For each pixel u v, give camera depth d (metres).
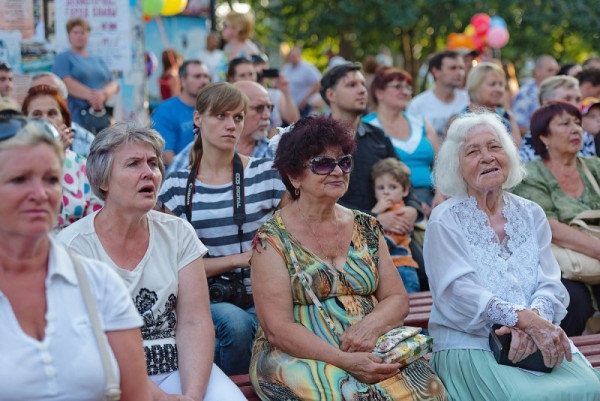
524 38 21.08
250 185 6.36
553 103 7.34
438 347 5.83
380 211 7.89
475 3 20.30
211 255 6.32
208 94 6.27
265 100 7.89
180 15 15.91
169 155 10.04
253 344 6.03
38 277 3.63
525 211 5.93
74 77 9.77
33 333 3.57
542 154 7.39
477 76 10.42
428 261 5.85
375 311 5.37
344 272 5.39
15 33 9.68
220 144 6.28
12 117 3.54
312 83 15.62
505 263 5.70
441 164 5.93
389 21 19.53
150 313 4.99
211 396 4.90
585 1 20.94
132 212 4.94
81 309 3.65
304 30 20.86
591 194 7.36
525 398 5.25
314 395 5.06
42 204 3.49
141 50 10.02
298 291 5.30
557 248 7.04
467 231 5.76
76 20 9.77
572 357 5.62
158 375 4.99
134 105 10.07
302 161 5.31
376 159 8.21
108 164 4.92
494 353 5.50
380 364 5.07
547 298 5.63
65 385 3.55
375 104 9.80
